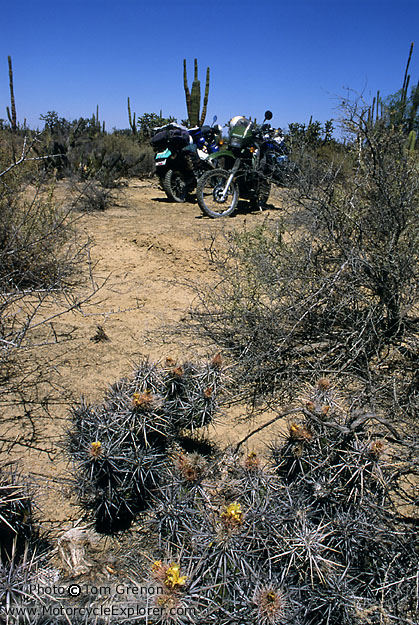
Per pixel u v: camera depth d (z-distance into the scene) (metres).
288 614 1.53
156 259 5.45
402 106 4.02
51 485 2.29
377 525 1.80
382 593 1.66
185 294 4.57
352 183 3.60
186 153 9.20
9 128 9.27
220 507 1.82
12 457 2.44
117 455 1.97
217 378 2.43
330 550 1.79
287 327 3.54
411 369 3.24
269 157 7.81
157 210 8.55
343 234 3.40
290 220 3.95
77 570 1.85
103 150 11.02
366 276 3.39
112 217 7.64
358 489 1.86
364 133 3.29
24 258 4.19
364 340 3.32
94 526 2.10
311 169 3.63
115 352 3.48
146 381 2.23
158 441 2.26
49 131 11.27
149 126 19.59
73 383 3.09
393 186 3.34
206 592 1.56
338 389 3.10
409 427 2.65
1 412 2.80
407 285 3.34
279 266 3.71
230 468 2.06
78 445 2.08
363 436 1.94
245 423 2.88
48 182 8.21
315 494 1.86
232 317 3.65
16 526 1.84
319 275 3.53
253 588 1.58
